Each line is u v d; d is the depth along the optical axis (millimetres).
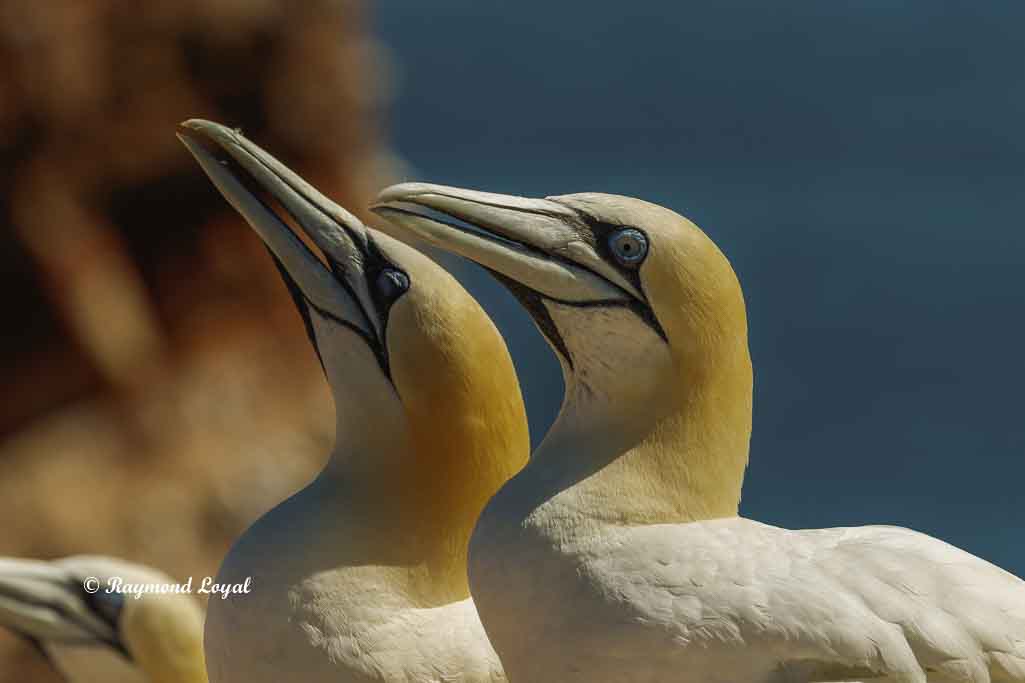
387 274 9281
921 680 7871
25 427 21031
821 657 7852
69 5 20391
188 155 21281
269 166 9367
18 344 21203
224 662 8930
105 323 21125
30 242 21062
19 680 17719
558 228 8539
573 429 8586
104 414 20906
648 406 8492
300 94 21344
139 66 20875
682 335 8438
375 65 22203
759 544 8211
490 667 8859
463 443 9234
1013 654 8117
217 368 21062
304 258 9359
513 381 9453
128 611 12250
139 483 20391
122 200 21391
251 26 20938
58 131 20844
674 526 8266
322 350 9414
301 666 8781
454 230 8578
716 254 8547
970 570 8328
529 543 8211
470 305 9344
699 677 7945
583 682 8070
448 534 9195
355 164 21984
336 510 9117
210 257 21562
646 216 8500
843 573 8109
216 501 20234
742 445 8664
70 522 20078
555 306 8555
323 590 8867
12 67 20422
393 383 9242
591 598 8055
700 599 7969
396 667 8781
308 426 21172
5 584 12203
